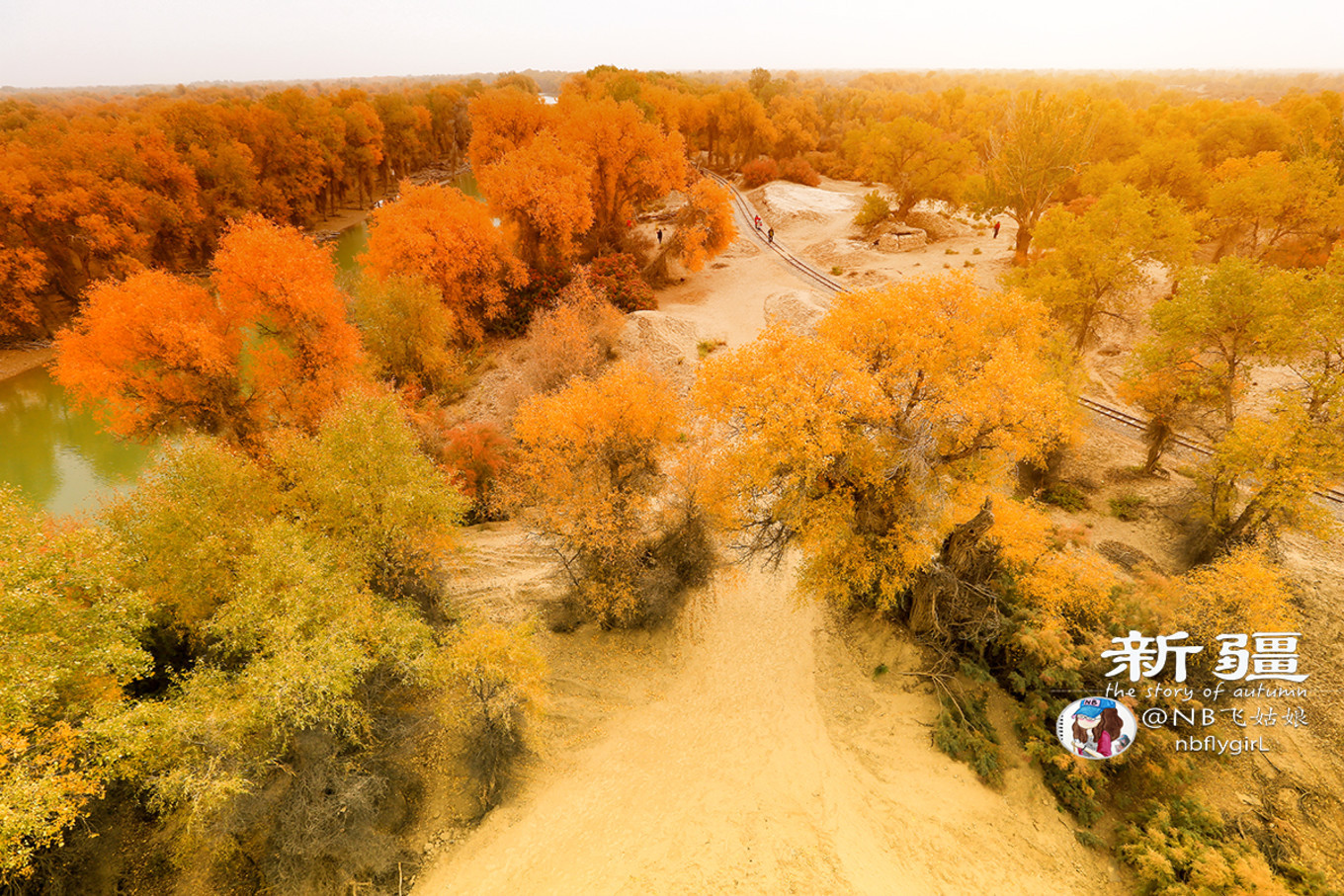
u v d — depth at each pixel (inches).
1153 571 1027.9
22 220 2074.3
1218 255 1886.1
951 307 836.0
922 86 7613.2
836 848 650.8
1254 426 938.1
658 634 909.8
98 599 611.2
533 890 616.7
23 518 616.7
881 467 753.6
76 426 1726.1
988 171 2222.0
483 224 1968.5
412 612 748.6
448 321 1686.8
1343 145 1823.3
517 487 1077.8
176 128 2807.6
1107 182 1961.1
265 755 581.3
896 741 771.4
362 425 818.8
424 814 676.7
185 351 1169.4
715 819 678.5
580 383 948.6
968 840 674.2
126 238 2177.7
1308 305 1018.7
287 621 610.5
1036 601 823.7
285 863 573.0
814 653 897.5
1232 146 2247.8
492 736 684.1
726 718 804.0
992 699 813.9
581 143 2192.4
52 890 538.9
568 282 2041.1
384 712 714.2
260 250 1285.7
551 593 972.6
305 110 3432.6
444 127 4913.9
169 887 594.9
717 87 4734.3
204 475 761.6
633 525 893.8
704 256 2304.4
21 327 2097.7
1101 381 1610.5
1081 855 676.7
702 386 803.4
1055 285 1362.0
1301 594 991.6
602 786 714.2
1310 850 695.7
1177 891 602.2
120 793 603.5
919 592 832.9
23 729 503.2
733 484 806.5
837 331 824.9
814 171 3828.7
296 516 802.2
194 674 625.0
